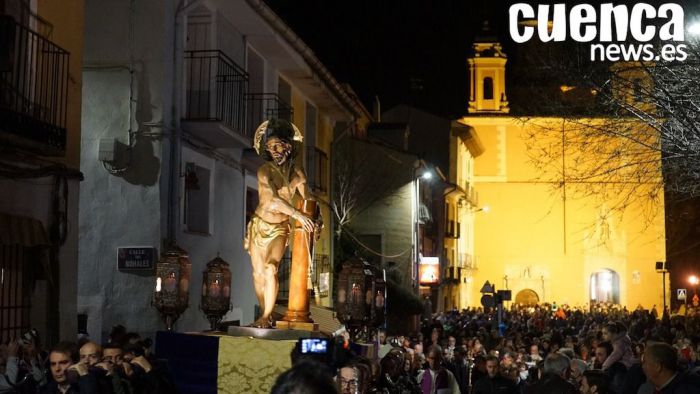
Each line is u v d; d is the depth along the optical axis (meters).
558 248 62.84
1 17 9.88
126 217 15.93
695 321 33.62
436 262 41.06
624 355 13.23
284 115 23.27
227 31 19.23
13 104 11.22
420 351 17.98
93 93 16.14
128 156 15.96
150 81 16.11
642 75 16.56
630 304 61.56
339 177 34.84
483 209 62.94
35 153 11.63
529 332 28.84
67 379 7.32
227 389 9.78
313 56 23.25
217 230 18.67
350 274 12.76
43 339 12.02
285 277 21.34
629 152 16.20
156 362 8.38
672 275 68.62
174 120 16.30
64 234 12.27
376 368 10.41
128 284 15.84
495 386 14.10
